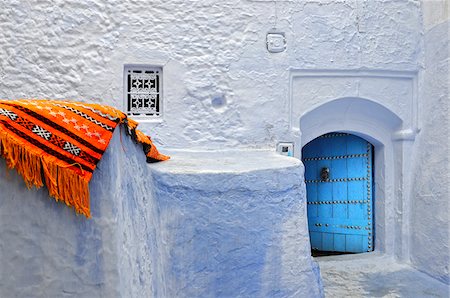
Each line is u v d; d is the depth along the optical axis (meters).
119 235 1.85
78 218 1.76
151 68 5.08
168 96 5.04
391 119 5.55
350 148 6.22
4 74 4.82
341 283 4.70
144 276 2.24
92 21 4.90
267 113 5.16
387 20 5.35
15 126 1.64
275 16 5.19
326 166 6.54
